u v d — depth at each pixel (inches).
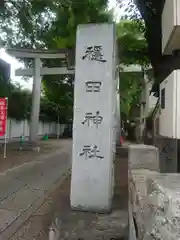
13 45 640.4
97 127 206.8
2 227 193.3
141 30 432.8
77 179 207.8
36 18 471.5
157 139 237.3
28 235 180.2
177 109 100.2
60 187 307.9
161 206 59.4
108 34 209.0
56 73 677.3
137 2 289.0
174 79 101.3
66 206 223.9
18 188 298.7
